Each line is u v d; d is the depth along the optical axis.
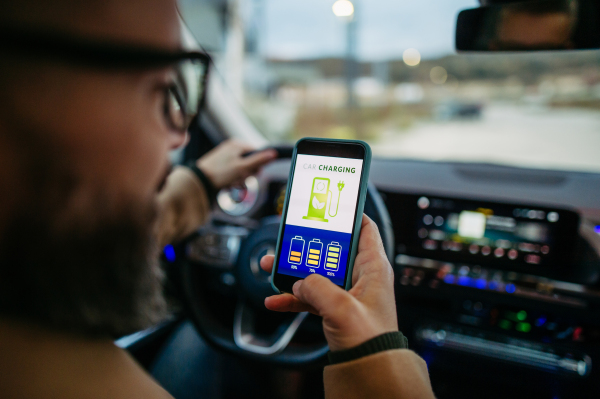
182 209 1.13
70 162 0.34
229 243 1.48
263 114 1.95
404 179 1.55
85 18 0.33
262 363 1.24
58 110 0.33
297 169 0.88
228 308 1.59
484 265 1.43
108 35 0.34
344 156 0.86
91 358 0.40
